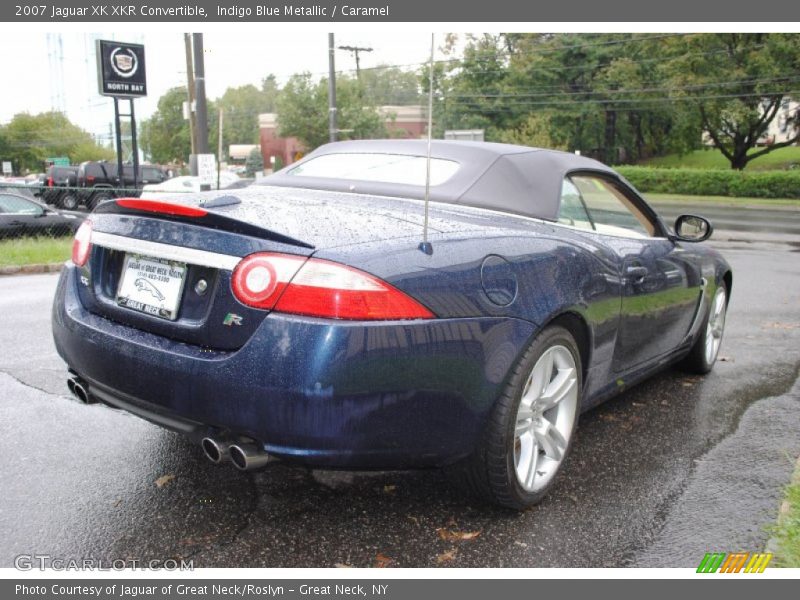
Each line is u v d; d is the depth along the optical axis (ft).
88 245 9.45
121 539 8.49
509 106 185.57
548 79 184.34
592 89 183.83
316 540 8.63
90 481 9.91
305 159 13.64
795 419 13.60
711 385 15.79
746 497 10.18
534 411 9.35
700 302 15.10
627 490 10.30
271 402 7.29
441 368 7.82
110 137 311.47
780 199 126.11
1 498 9.33
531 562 8.32
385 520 9.15
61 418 12.25
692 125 170.09
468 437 8.35
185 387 7.72
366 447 7.57
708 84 152.25
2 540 8.36
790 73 144.36
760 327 22.26
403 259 7.84
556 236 10.25
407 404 7.66
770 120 155.84
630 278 11.30
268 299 7.45
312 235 7.86
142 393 8.14
